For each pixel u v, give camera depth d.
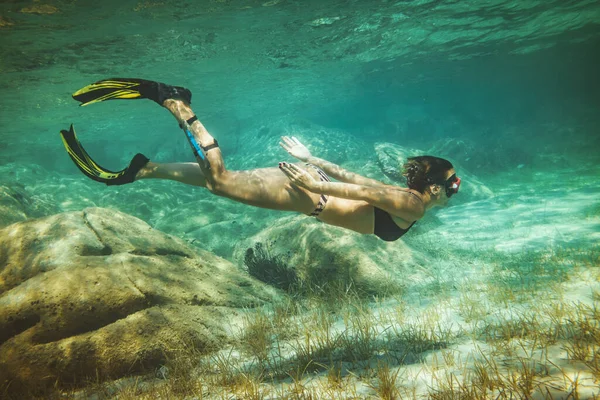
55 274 2.33
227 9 6.58
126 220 3.02
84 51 7.73
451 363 1.71
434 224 5.41
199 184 1.82
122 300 2.30
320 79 14.44
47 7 5.62
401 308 2.62
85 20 6.23
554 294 2.49
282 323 2.57
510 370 1.56
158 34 7.34
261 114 22.44
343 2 7.03
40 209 5.58
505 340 1.89
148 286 2.45
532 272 3.04
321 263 3.32
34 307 2.18
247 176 1.75
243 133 13.43
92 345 2.12
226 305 2.74
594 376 1.42
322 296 3.06
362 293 3.07
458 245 4.31
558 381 1.41
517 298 2.53
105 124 17.62
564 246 3.72
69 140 1.85
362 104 27.20
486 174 10.07
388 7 7.66
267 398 1.63
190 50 8.60
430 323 2.28
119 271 2.46
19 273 2.49
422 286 3.07
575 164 10.20
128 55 8.37
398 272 3.27
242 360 2.14
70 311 2.19
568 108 22.50
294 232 3.70
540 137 14.63
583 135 13.84
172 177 1.81
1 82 9.12
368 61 12.45
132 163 1.78
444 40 11.19
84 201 7.80
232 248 5.12
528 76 24.23
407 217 1.70
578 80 28.97
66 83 9.84
